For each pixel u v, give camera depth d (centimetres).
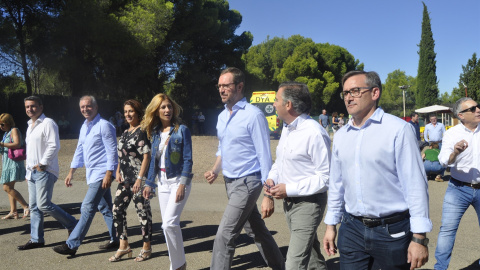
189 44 3381
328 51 6325
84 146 482
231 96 366
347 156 245
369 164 234
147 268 433
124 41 2748
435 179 1025
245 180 359
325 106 6350
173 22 3328
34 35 2714
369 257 248
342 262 255
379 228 234
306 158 304
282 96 310
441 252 400
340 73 6412
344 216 254
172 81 3912
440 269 397
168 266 439
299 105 306
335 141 258
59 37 2653
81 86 2969
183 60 3766
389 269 237
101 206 505
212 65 4166
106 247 504
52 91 3697
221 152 378
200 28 3516
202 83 3788
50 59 2688
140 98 3491
